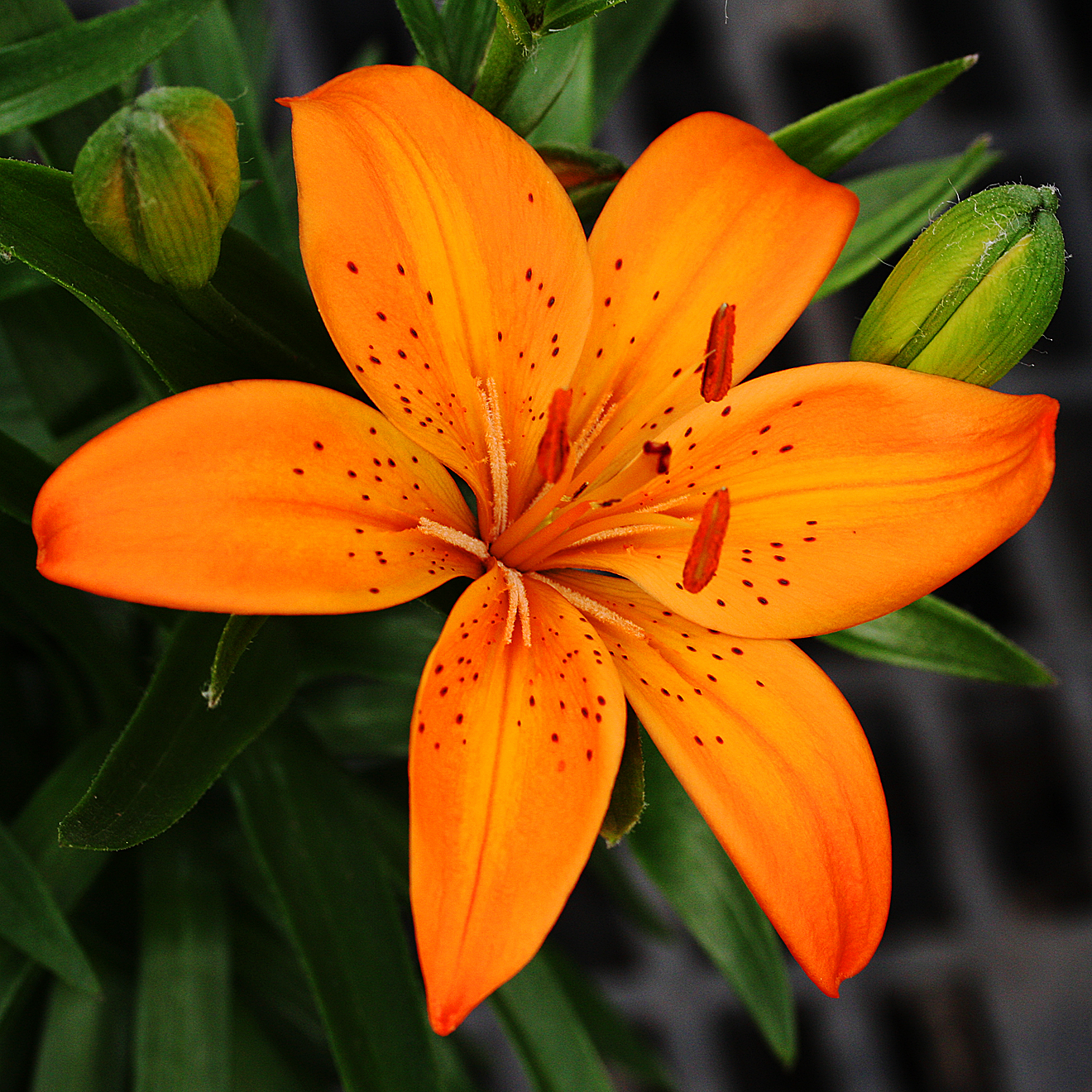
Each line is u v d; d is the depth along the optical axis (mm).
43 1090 566
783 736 505
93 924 587
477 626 501
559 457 504
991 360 513
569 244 507
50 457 552
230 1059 595
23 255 499
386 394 501
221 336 508
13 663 587
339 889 541
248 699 519
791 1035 574
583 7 500
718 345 504
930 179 584
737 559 515
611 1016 620
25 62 506
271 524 483
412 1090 528
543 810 488
